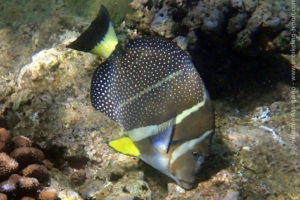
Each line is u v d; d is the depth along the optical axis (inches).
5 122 44.6
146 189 38.5
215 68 43.3
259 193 38.2
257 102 42.9
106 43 36.2
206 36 42.2
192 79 36.5
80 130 42.2
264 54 44.3
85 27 47.4
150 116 36.8
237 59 43.4
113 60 36.6
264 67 44.3
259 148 39.4
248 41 42.0
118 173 39.6
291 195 38.1
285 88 43.3
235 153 39.3
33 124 42.4
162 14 43.4
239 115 42.1
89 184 40.1
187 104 36.4
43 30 47.9
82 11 54.4
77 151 41.9
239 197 38.0
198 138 36.6
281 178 38.6
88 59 44.1
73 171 42.6
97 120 42.4
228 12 41.9
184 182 37.5
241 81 43.7
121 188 38.4
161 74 36.6
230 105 42.8
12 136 43.7
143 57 36.6
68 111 42.8
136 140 37.3
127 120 37.3
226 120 41.6
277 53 44.4
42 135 42.3
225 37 42.4
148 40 36.6
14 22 53.8
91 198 39.2
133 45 36.6
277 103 42.1
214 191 38.1
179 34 43.1
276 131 40.4
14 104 43.3
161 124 36.6
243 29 42.1
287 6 48.2
